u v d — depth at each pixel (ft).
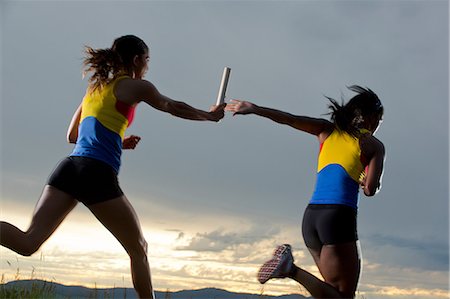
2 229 10.85
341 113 11.39
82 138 11.64
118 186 11.51
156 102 11.94
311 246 11.52
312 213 11.43
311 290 11.04
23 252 11.05
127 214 11.46
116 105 11.65
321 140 11.76
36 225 11.14
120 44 12.25
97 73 11.82
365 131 11.33
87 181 11.24
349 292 11.06
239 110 12.02
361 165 11.24
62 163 11.53
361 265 11.23
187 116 12.12
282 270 11.02
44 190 11.45
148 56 12.51
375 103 11.58
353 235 11.12
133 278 11.88
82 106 12.01
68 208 11.44
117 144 11.65
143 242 11.81
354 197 11.23
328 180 11.34
